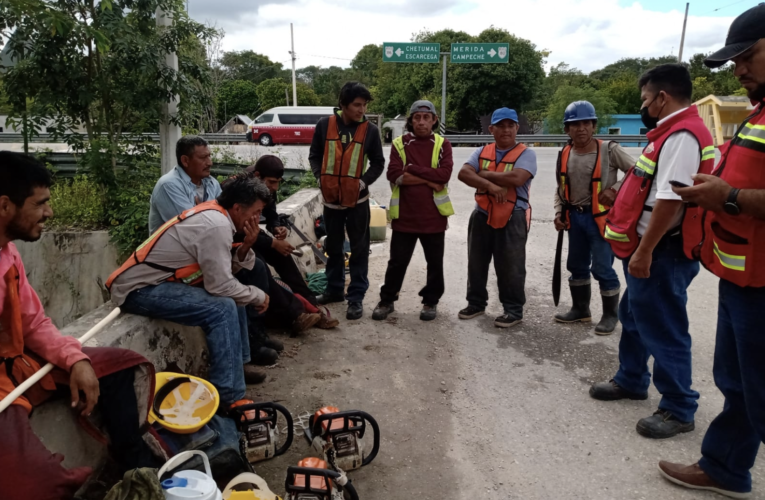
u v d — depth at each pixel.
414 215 4.58
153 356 3.07
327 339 4.39
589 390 3.61
